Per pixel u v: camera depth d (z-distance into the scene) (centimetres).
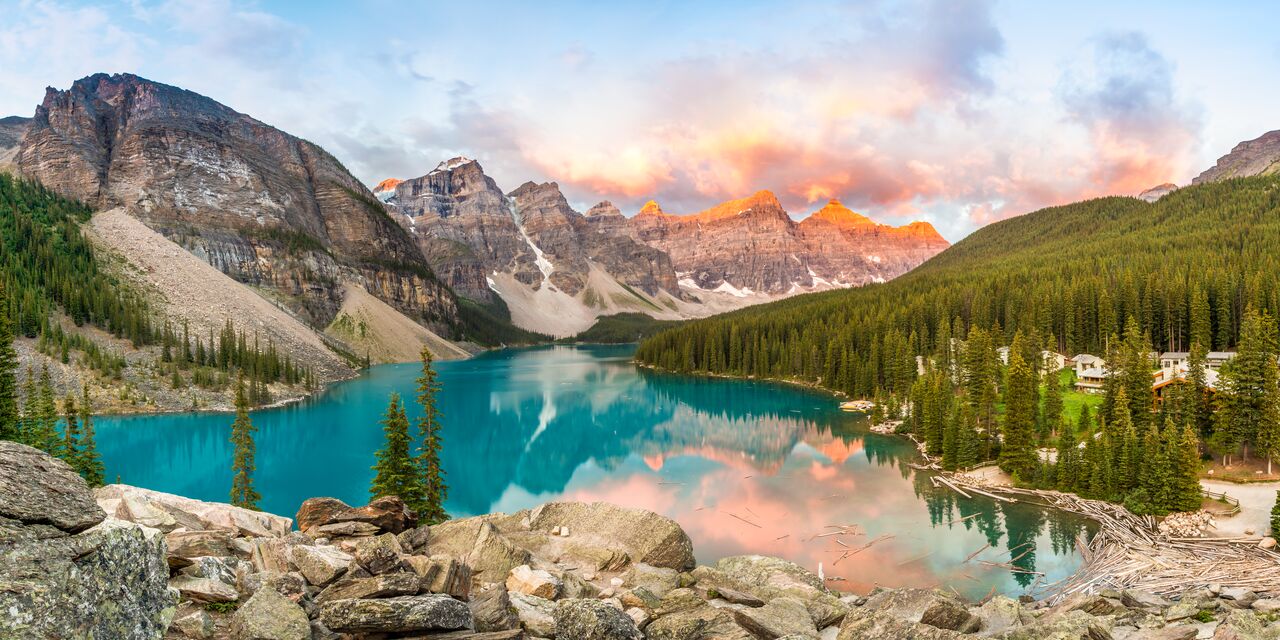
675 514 6091
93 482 5450
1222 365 8000
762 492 6762
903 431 9519
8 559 809
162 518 1617
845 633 1456
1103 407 7869
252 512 1906
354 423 11081
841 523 5697
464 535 1888
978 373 9638
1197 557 4538
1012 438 6856
